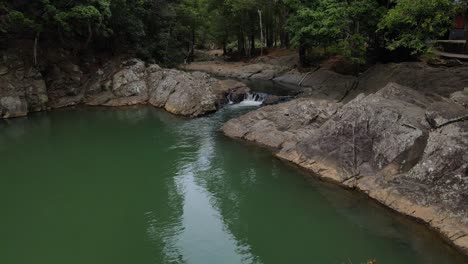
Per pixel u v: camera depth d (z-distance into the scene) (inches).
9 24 1126.4
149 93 1307.8
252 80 1713.8
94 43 1409.9
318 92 1235.9
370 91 1115.3
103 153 844.6
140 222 572.1
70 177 727.1
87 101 1273.4
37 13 1141.7
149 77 1364.4
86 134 972.6
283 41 2236.7
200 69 2076.8
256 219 574.6
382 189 577.0
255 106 1207.6
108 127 1029.2
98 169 762.2
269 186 665.0
